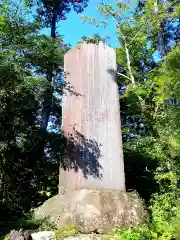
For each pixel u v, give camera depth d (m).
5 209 10.55
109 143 9.98
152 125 12.52
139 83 14.09
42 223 8.78
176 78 10.27
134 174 13.74
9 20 13.07
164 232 8.56
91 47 10.96
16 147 11.05
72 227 8.33
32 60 13.62
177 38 16.69
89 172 9.47
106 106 10.38
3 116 10.47
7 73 10.52
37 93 11.41
